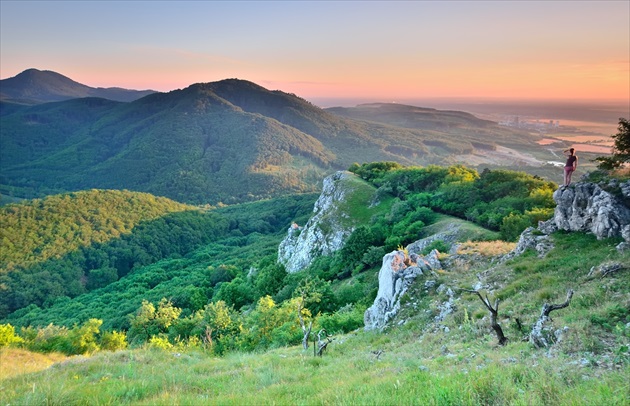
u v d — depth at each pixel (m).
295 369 15.00
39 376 15.71
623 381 7.69
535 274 19.61
